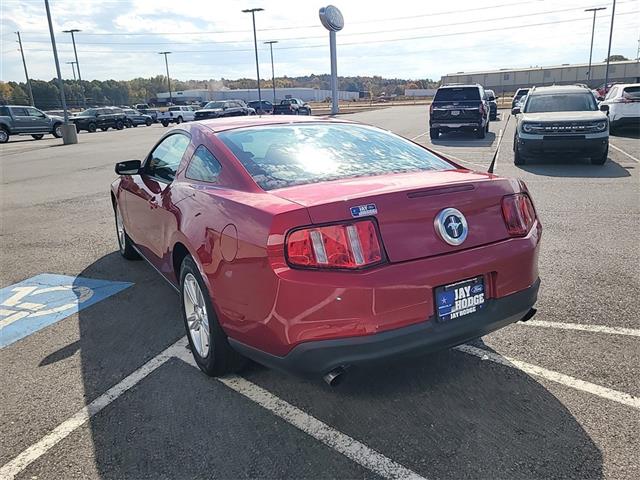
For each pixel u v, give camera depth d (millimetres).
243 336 2867
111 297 4828
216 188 3258
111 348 3816
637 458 2480
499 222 2926
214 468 2516
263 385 3236
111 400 3127
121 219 5695
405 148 3805
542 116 12016
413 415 2881
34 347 3869
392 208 2578
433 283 2588
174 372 3439
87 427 2869
